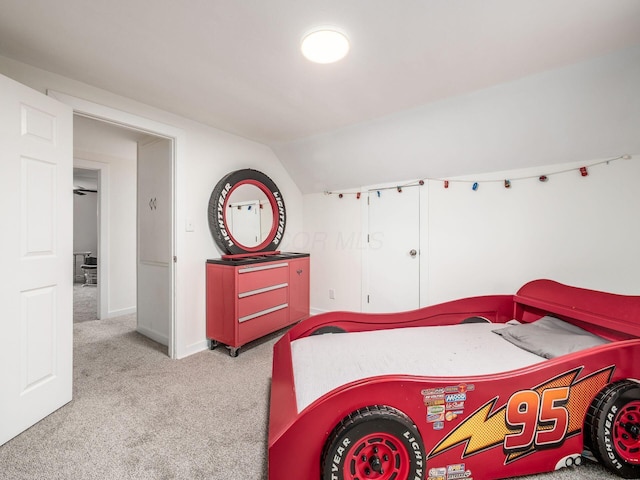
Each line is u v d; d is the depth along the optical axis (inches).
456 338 68.3
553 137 81.2
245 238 115.3
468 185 102.7
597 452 47.1
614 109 70.0
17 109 57.3
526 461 46.6
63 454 53.5
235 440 57.7
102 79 72.8
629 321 54.6
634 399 47.1
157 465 51.2
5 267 55.9
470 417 44.0
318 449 40.9
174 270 96.1
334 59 63.4
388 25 52.4
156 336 111.5
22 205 58.7
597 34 55.2
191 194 100.0
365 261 128.2
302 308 127.7
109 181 142.3
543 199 89.4
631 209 76.4
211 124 103.8
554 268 88.4
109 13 50.1
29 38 57.2
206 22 52.2
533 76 70.6
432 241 110.8
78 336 117.1
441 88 76.7
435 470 43.6
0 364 55.2
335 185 135.0
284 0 46.6
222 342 100.5
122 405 69.2
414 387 42.6
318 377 51.6
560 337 59.5
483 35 55.5
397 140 102.2
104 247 140.9
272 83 74.2
